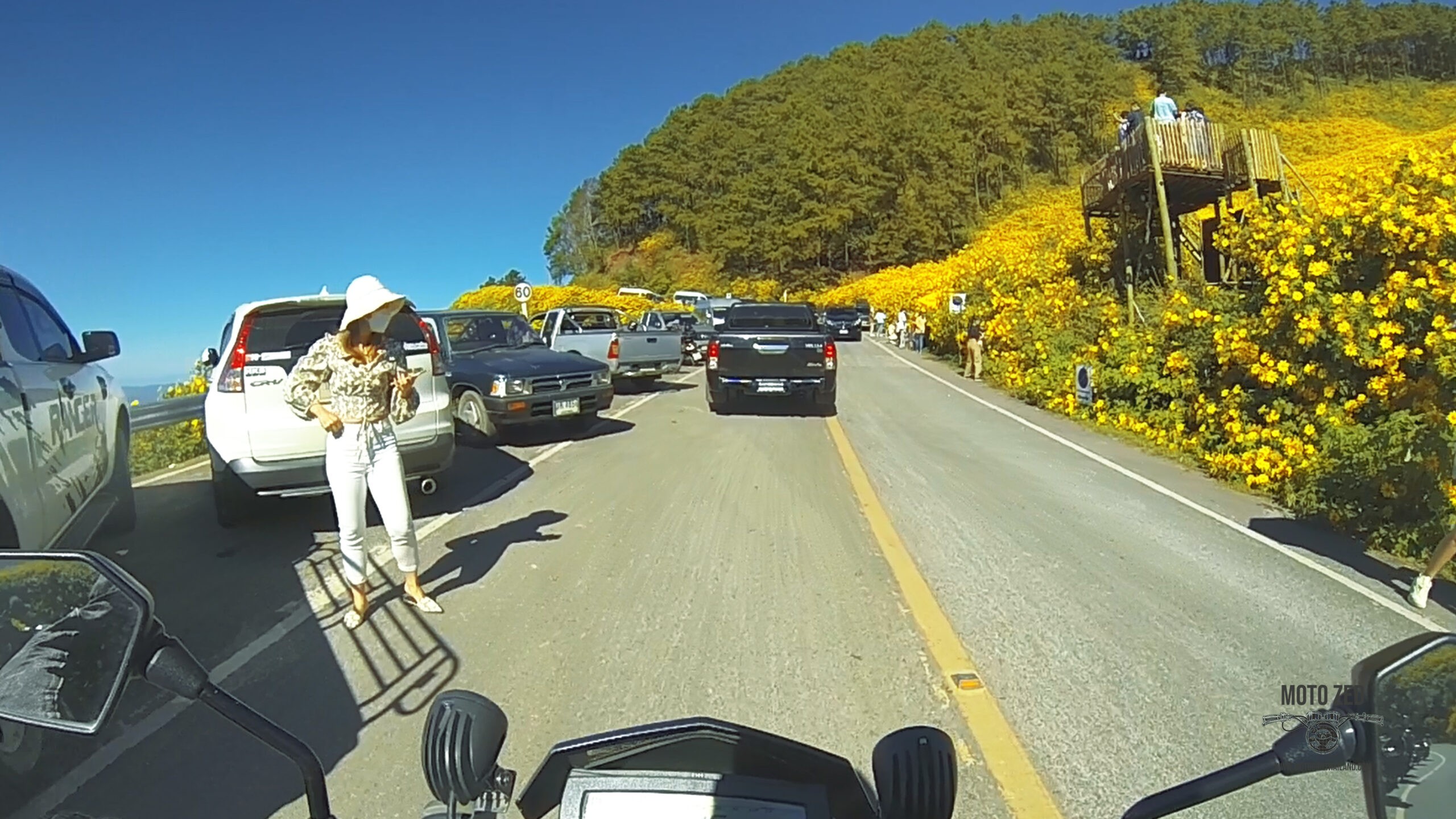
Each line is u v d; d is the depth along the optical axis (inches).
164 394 568.7
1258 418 457.1
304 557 274.4
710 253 4328.3
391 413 217.6
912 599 227.6
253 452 291.7
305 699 175.9
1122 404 573.9
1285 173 719.1
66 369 232.8
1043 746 153.6
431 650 198.8
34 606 78.1
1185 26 4653.1
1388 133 2335.1
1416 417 325.1
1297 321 434.3
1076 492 369.7
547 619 216.1
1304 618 219.9
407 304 216.2
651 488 364.2
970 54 5285.4
